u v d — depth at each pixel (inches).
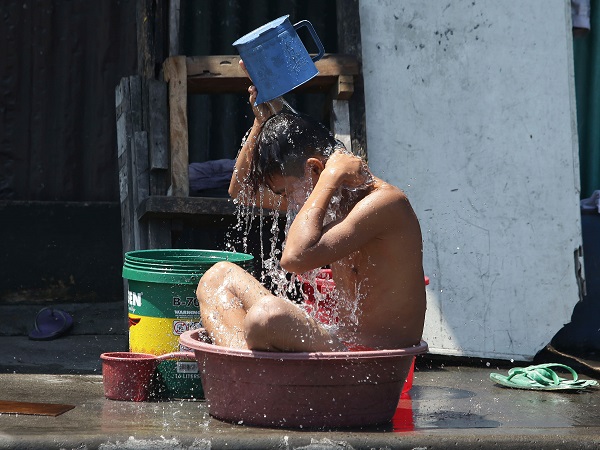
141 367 506.0
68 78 860.6
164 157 751.7
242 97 860.0
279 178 467.5
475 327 710.5
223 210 694.5
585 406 526.0
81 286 856.9
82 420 447.5
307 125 467.2
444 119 738.8
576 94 847.1
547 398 553.3
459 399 545.0
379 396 441.7
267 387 429.4
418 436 412.8
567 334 767.1
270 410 431.8
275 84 470.3
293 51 470.6
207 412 476.1
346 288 461.4
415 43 750.5
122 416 460.8
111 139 869.2
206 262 526.3
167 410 481.1
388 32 755.4
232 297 472.4
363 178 451.5
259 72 473.1
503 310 712.4
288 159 460.8
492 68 737.0
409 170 739.4
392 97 748.6
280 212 707.4
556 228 721.6
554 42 737.0
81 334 812.6
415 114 743.7
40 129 858.8
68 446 395.2
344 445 403.2
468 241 721.6
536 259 717.9
